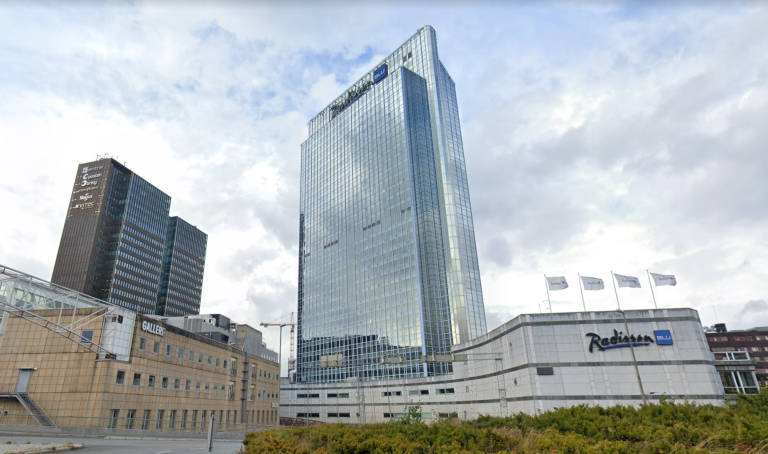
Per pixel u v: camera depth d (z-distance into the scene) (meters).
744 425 18.59
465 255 135.25
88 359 44.22
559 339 52.97
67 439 35.06
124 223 197.12
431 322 123.75
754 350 141.75
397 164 142.12
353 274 146.88
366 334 135.00
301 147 196.50
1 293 40.38
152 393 49.97
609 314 53.06
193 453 24.39
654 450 15.48
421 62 158.88
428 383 101.25
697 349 50.12
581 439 17.42
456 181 144.62
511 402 58.22
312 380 149.25
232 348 71.31
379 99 156.75
